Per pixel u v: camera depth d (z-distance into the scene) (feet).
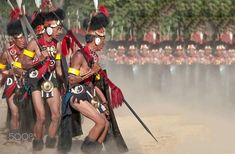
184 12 148.15
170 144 76.64
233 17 145.07
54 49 71.41
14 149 75.66
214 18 145.89
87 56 64.90
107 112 66.85
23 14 78.02
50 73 71.51
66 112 65.77
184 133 83.97
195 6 147.13
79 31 137.59
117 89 67.31
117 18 154.30
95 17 65.26
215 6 145.79
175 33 148.46
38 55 70.90
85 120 95.50
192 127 88.63
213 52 144.97
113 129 66.54
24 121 79.00
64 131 66.08
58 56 71.72
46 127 75.05
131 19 153.48
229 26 145.18
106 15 66.13
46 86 70.90
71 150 70.85
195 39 146.30
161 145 76.13
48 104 72.13
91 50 65.57
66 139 65.98
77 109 65.10
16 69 75.87
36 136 71.51
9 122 84.28
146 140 79.10
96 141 65.16
